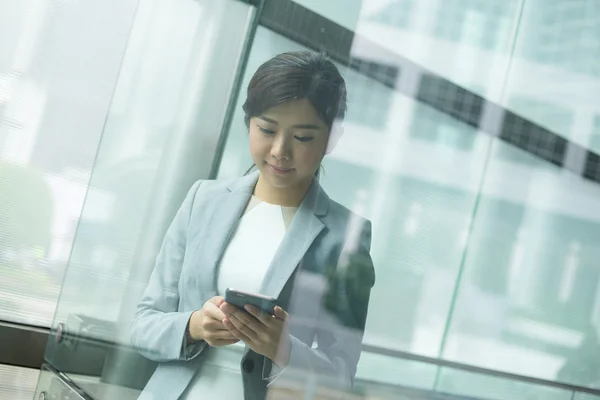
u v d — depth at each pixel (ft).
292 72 4.13
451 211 3.23
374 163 3.54
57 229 6.77
